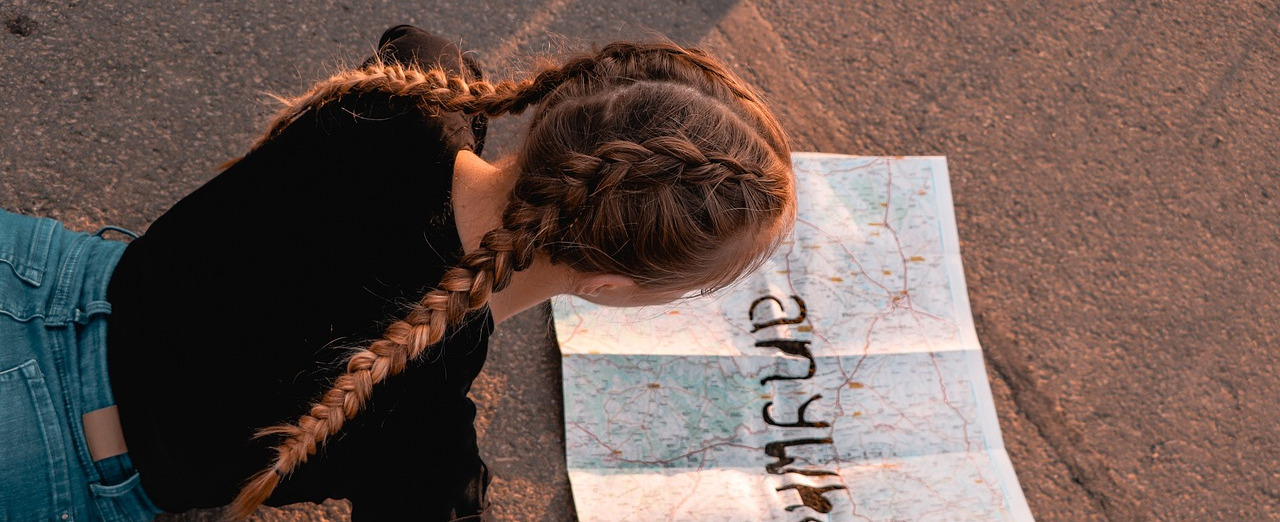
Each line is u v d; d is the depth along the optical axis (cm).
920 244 193
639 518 161
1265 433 195
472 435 98
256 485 83
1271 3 243
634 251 83
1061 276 202
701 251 84
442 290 80
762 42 215
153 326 90
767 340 179
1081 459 186
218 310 88
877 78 217
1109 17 233
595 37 208
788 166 93
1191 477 188
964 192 207
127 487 94
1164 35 233
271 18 193
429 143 91
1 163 172
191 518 155
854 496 168
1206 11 238
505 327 176
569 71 92
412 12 201
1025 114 218
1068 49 228
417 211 88
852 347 181
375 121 92
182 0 190
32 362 90
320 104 95
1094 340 197
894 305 187
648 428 169
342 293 86
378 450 91
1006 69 223
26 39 181
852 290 186
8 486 90
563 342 173
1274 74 234
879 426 175
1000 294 198
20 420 89
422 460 92
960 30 225
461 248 87
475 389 171
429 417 90
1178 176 217
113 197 175
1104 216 209
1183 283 205
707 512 163
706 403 172
